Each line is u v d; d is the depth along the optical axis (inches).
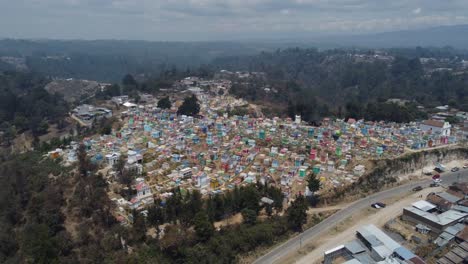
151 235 2775.6
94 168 3602.4
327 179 3769.7
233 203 3132.4
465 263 2509.8
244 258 2760.8
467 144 4894.2
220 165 3927.2
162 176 3609.7
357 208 3454.7
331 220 3255.4
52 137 6412.4
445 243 2765.7
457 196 3501.5
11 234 3006.9
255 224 3019.2
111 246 2669.8
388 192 3789.4
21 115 7229.3
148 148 4281.5
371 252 2664.9
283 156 4148.6
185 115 6008.9
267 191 3363.7
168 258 2632.9
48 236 2645.2
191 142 4534.9
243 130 5103.3
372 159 4151.1
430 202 3398.1
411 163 4254.4
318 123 6067.9
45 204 3029.0
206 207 3019.2
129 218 2908.5
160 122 5457.7
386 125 5728.3
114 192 3257.9
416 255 2630.4
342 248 2709.2
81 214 2977.4
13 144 6437.0
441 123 5310.0
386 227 3107.8
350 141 4635.8
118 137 4771.2
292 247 2893.7
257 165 3959.2
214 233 2792.8
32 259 2546.8
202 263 2573.8
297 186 3622.0
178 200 2970.0
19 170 3727.9
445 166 4458.7
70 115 7608.3
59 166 3828.7
